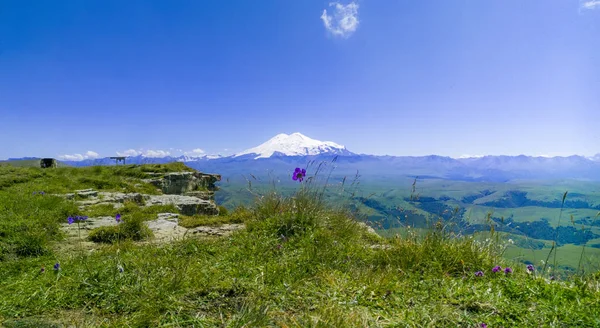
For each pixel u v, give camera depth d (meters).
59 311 3.06
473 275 4.11
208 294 3.34
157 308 2.97
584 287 3.43
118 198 13.40
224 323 2.77
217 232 7.92
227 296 3.36
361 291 3.41
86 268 3.90
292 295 3.36
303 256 4.63
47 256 5.42
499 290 3.46
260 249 5.03
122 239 6.92
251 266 4.20
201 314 2.96
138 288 3.33
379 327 2.70
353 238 6.19
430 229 5.23
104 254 5.23
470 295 3.38
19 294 3.30
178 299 3.18
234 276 3.82
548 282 3.76
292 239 5.62
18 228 6.53
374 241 6.57
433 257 4.61
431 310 3.01
